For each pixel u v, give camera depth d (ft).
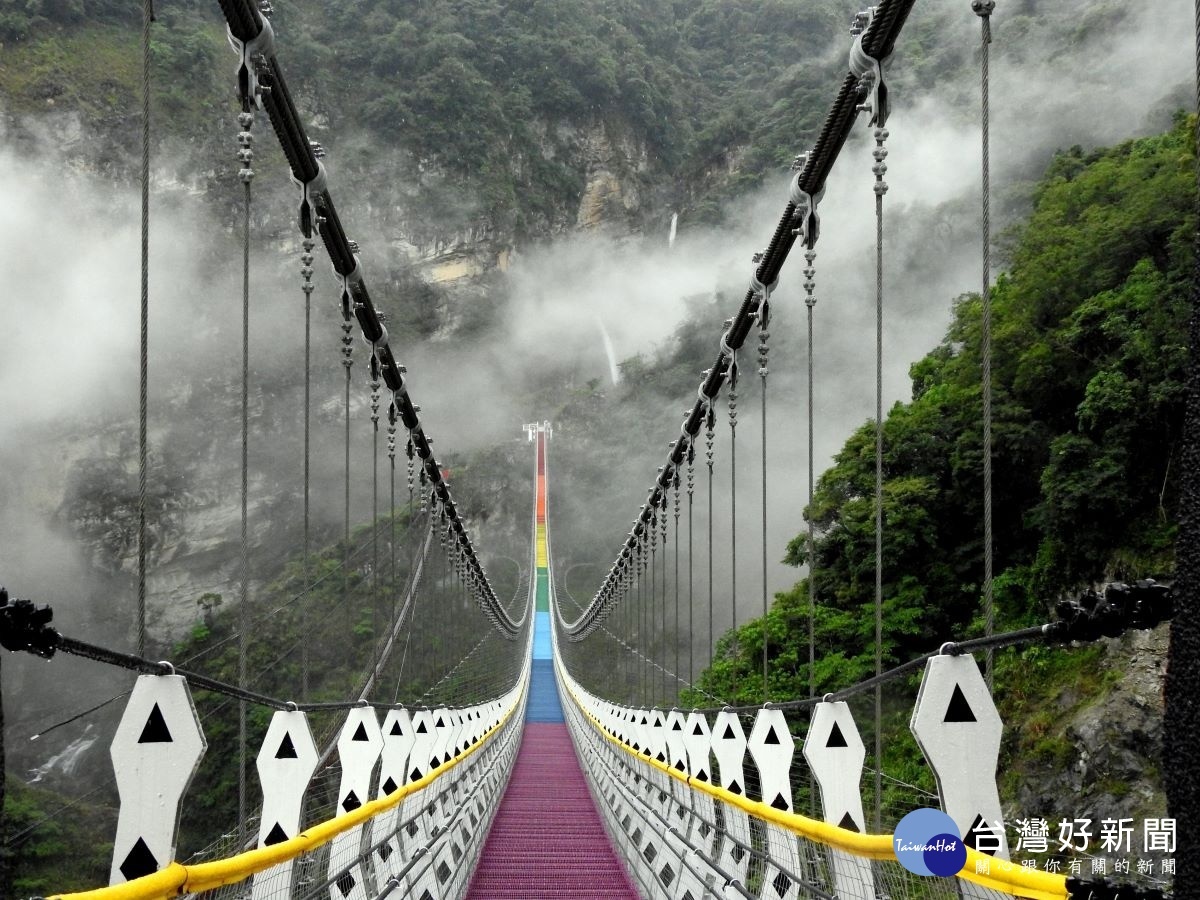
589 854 35.50
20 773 89.20
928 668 12.01
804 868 18.51
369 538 141.69
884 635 61.16
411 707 33.63
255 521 210.59
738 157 374.63
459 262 366.84
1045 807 41.75
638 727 44.42
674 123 424.87
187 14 260.42
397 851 26.09
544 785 61.16
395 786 27.68
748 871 24.23
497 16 420.77
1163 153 64.44
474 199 371.15
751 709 25.85
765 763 22.50
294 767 18.03
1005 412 62.28
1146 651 41.78
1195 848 5.82
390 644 43.57
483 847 36.04
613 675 103.60
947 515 64.54
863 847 13.65
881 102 19.60
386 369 38.40
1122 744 39.96
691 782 29.96
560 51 415.85
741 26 464.65
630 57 429.79
